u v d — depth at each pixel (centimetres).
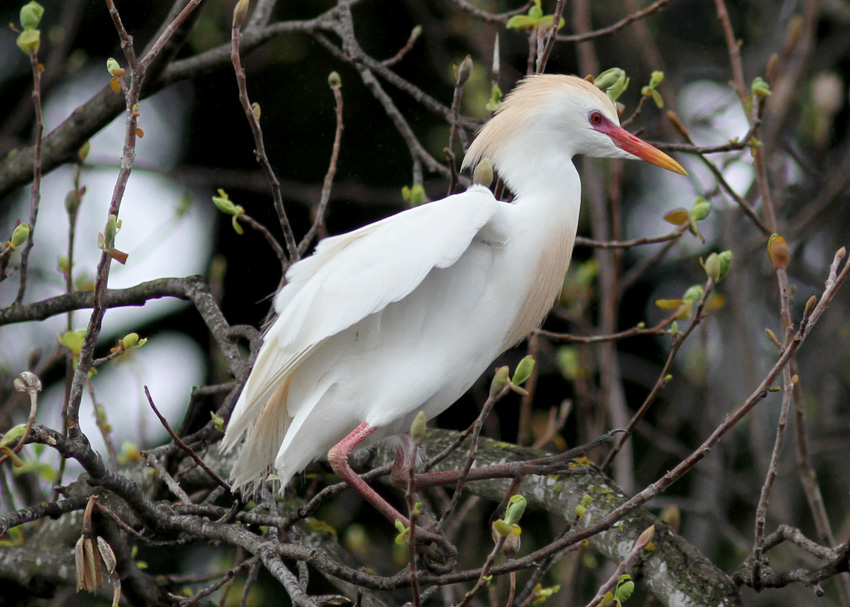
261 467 659
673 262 1439
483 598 1143
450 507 492
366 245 609
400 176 1358
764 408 1215
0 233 1355
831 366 1248
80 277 842
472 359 650
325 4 1351
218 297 1006
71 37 1232
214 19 1250
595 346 1391
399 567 1065
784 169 1150
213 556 1299
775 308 1275
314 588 1191
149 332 1376
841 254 497
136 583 693
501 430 1372
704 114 1290
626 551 611
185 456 746
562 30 1409
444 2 1420
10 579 757
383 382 629
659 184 1430
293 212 1384
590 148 712
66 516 823
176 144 1411
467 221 604
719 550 1280
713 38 1505
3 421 900
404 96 1353
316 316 595
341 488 577
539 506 688
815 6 1053
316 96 1348
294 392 641
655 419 1431
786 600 1095
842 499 1293
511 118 709
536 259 666
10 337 1202
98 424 773
